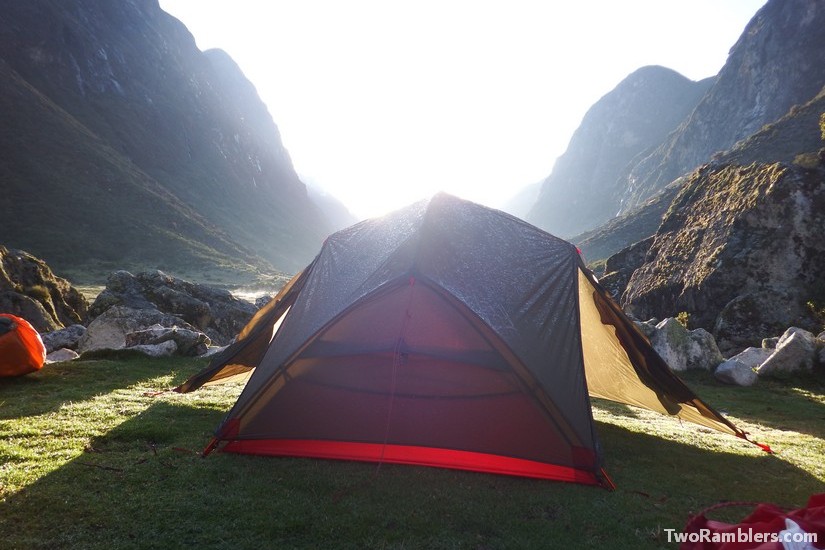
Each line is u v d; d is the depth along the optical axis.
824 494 3.08
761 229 19.78
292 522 4.41
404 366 6.08
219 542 4.07
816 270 18.31
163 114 185.50
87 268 90.00
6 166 104.31
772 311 17.81
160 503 4.61
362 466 5.73
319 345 6.09
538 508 4.96
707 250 21.52
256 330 8.33
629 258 30.91
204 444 6.20
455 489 5.27
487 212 7.44
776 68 183.25
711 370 13.54
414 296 6.10
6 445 5.72
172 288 18.31
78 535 4.06
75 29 163.75
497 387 5.90
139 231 108.81
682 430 8.22
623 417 8.98
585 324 7.99
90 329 13.66
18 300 17.66
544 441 5.64
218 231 139.25
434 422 5.86
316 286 6.79
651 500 5.27
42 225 96.12
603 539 4.42
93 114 152.38
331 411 5.97
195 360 11.80
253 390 5.95
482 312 5.91
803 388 12.18
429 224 6.74
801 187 19.30
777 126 86.25
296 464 5.70
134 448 5.98
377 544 4.18
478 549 4.18
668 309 22.38
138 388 8.96
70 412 7.18
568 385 5.80
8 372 8.89
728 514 5.03
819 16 178.75
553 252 7.08
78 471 5.17
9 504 4.45
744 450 7.22
